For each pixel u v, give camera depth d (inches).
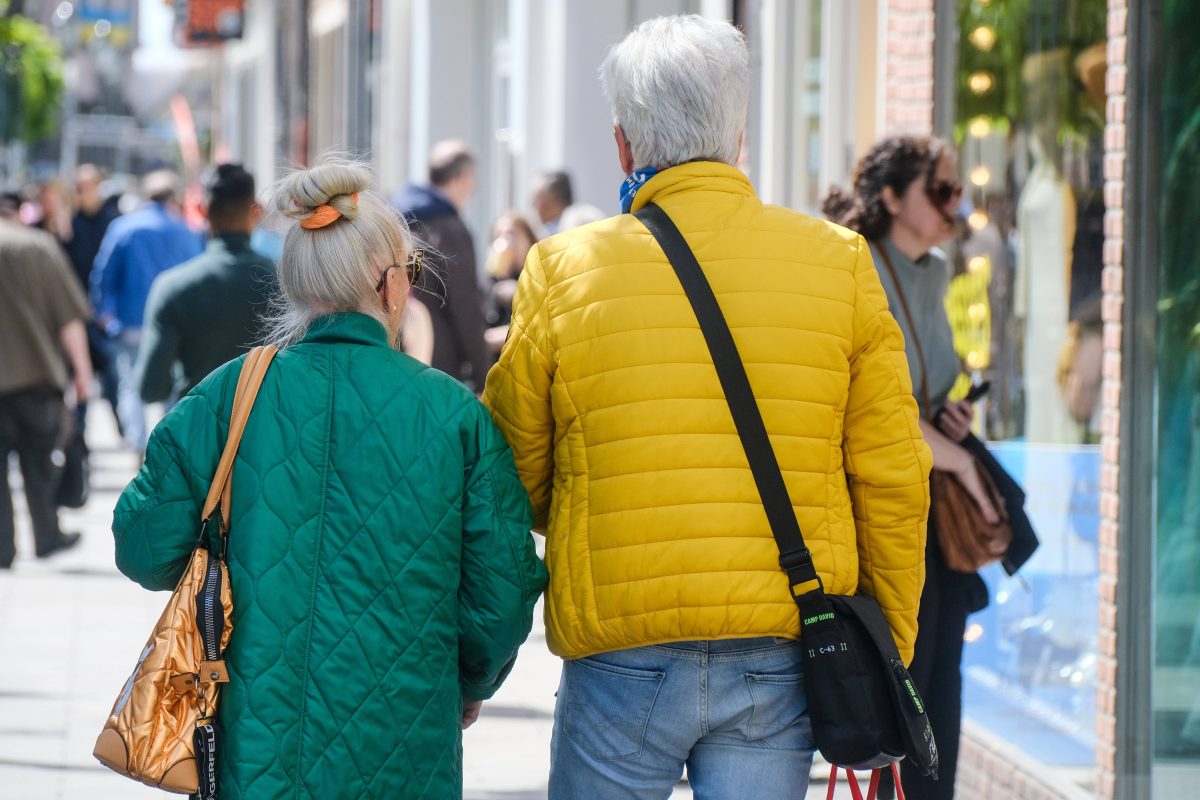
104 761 219.6
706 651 226.2
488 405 242.7
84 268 1219.2
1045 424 458.3
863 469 235.5
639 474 225.0
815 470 229.6
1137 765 387.2
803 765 234.8
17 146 3430.1
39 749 461.7
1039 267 461.7
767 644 228.1
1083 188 433.1
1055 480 450.0
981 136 498.0
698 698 227.0
